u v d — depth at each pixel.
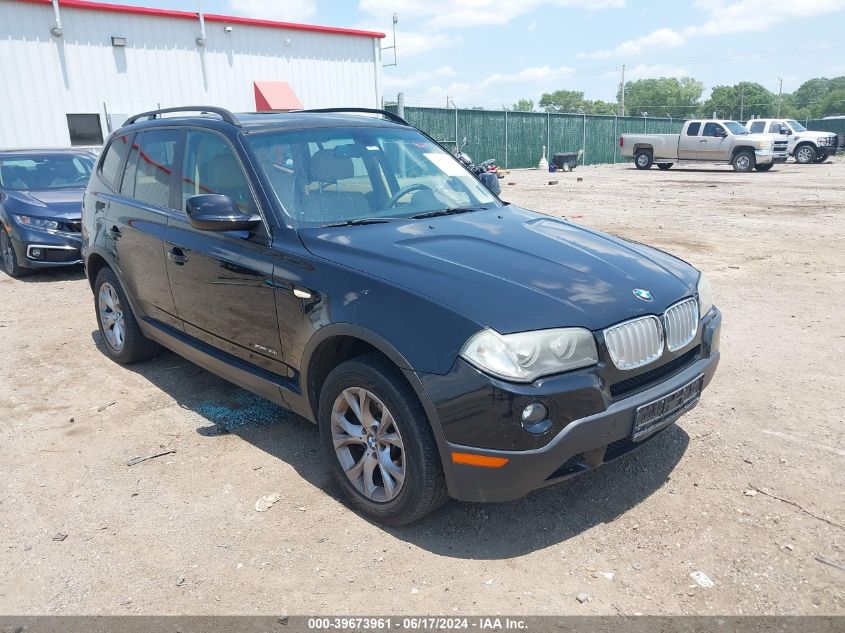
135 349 5.30
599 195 18.12
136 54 17.30
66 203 8.88
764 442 3.92
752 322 6.25
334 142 4.18
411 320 2.87
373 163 4.20
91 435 4.28
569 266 3.27
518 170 31.77
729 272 8.36
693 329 3.38
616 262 3.44
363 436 3.21
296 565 2.98
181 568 2.98
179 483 3.68
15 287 8.46
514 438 2.70
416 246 3.36
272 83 19.86
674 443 3.95
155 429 4.34
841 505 3.28
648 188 20.23
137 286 4.86
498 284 2.97
